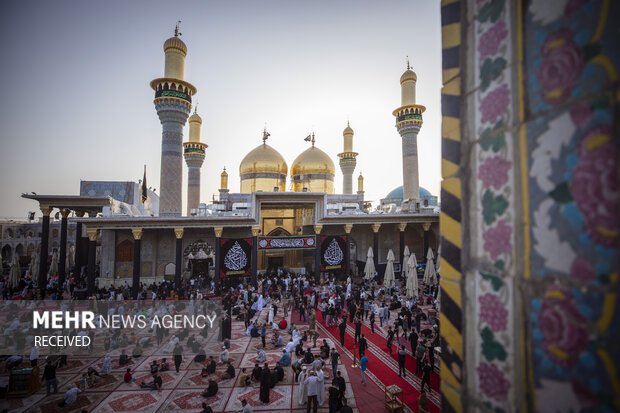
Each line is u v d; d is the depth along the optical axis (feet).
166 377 38.99
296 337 47.01
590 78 5.66
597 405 5.34
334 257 97.19
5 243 152.87
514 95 7.32
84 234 123.54
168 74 89.97
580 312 5.69
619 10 5.24
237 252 89.40
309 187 141.38
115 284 95.76
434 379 37.42
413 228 118.01
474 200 8.54
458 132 9.23
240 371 40.57
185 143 132.16
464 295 8.75
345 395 33.83
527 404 6.70
